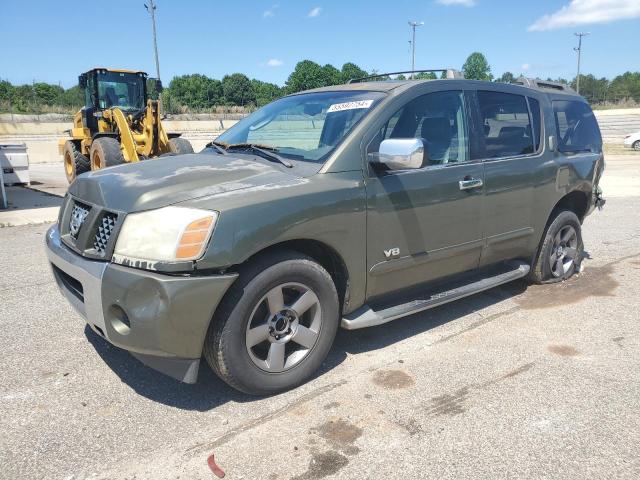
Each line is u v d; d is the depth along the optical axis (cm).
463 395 331
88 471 262
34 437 288
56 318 454
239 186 315
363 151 352
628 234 777
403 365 371
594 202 571
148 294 283
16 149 1434
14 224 870
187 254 280
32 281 557
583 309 477
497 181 435
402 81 409
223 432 293
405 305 390
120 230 297
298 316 330
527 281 546
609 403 320
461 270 431
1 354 386
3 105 5147
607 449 276
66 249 337
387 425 299
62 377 353
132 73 1415
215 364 308
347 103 389
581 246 567
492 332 427
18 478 256
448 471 261
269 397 329
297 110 416
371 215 352
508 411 312
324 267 360
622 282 552
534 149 484
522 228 472
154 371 362
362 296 363
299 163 350
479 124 432
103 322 300
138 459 270
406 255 377
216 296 288
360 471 261
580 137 550
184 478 256
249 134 425
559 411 312
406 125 379
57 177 1784
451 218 402
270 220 303
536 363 373
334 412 312
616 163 1991
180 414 310
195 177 322
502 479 255
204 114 5772
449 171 398
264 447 280
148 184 313
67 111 5203
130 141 1193
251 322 313
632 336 419
